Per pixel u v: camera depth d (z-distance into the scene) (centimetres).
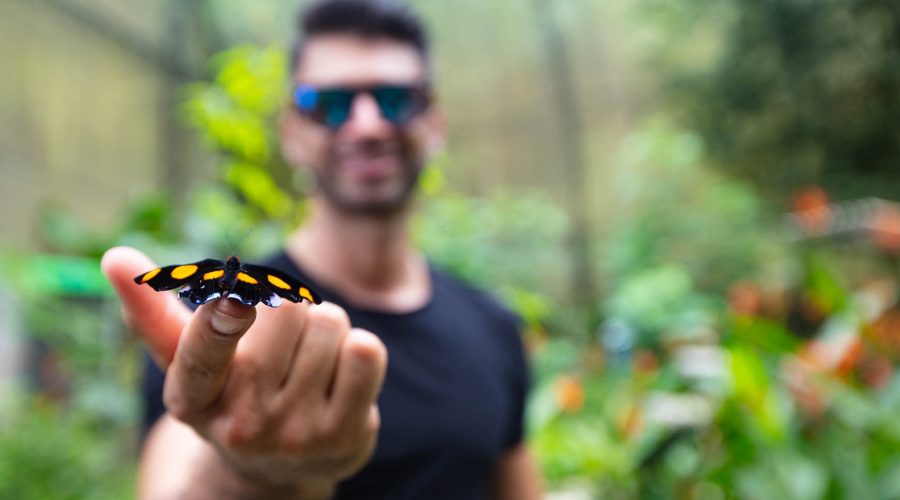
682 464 308
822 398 279
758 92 759
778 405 269
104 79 786
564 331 804
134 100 843
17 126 642
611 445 335
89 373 518
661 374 326
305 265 181
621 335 594
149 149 867
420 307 182
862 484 261
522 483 200
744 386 270
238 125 342
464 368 176
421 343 175
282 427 98
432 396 167
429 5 1283
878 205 362
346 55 197
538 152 1351
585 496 330
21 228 641
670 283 675
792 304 486
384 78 195
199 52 946
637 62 1148
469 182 1362
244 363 97
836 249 586
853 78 702
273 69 339
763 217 879
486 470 177
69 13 716
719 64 792
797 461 265
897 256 457
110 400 509
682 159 879
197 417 98
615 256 1005
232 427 97
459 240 713
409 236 197
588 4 1270
